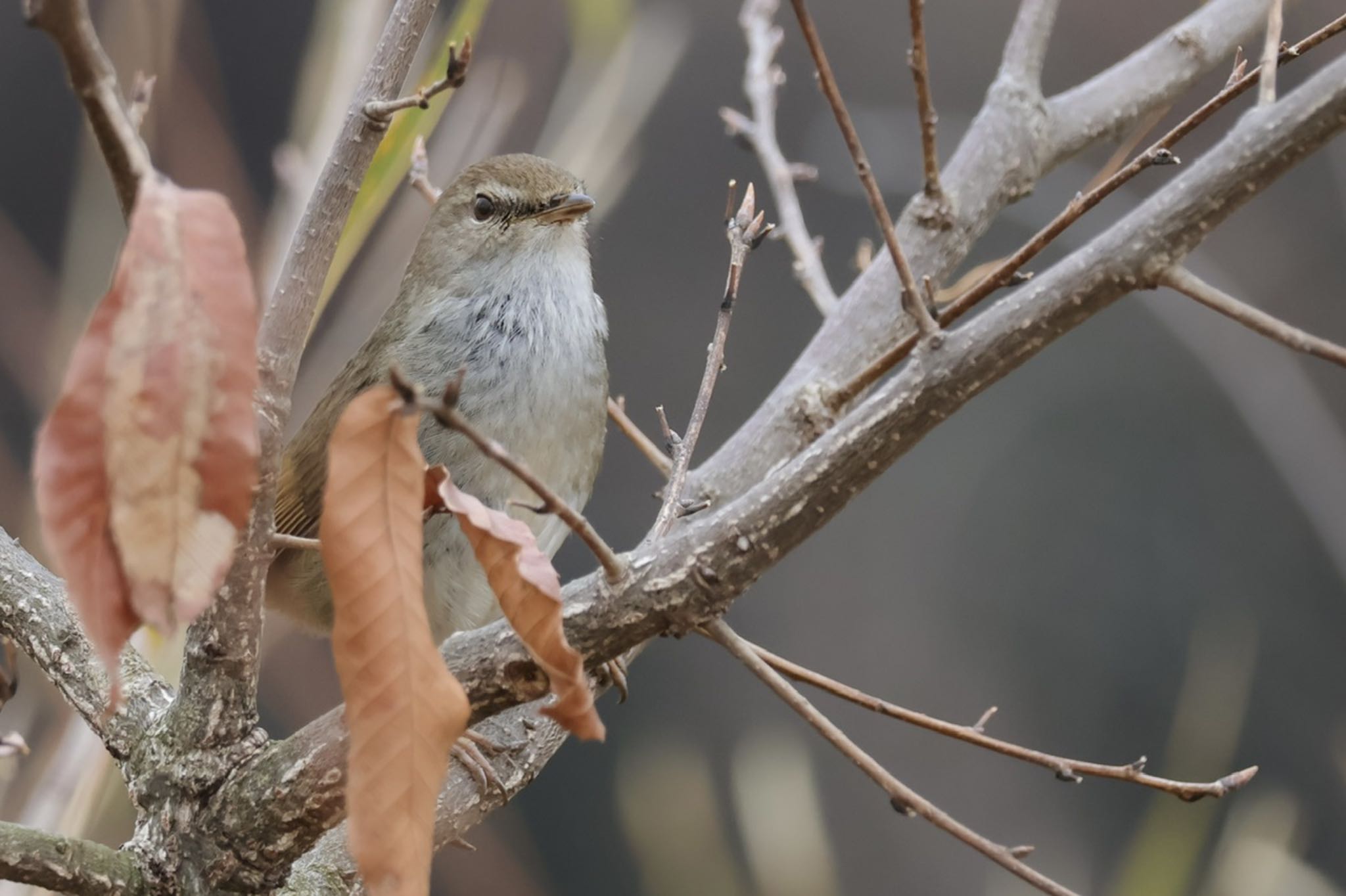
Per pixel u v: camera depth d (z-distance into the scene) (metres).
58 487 2.56
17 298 12.34
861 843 17.33
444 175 9.17
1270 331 3.56
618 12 8.94
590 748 16.64
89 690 5.12
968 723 17.86
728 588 3.96
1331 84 3.65
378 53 4.04
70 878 4.45
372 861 2.95
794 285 18.66
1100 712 17.77
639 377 18.33
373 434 2.91
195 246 2.61
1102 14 17.42
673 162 18.56
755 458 6.52
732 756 16.02
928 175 5.03
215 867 4.58
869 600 18.36
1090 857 17.03
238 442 2.61
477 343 7.94
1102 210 15.05
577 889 15.99
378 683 2.94
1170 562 18.11
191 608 2.59
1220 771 13.35
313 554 8.15
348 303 9.45
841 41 18.42
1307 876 10.96
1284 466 14.59
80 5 2.61
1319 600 17.62
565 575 17.34
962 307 4.28
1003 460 18.92
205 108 10.07
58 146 17.27
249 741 4.63
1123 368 19.02
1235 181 3.70
